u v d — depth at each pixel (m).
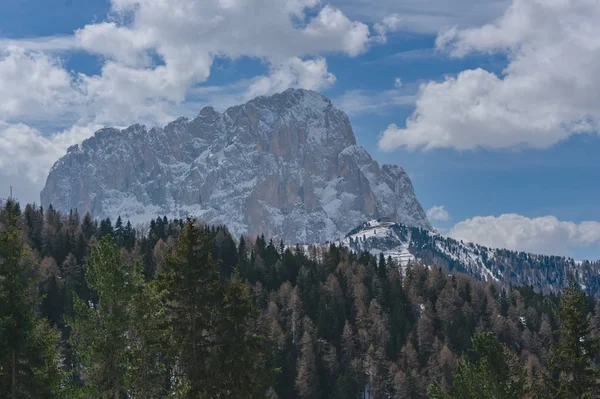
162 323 51.47
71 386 47.12
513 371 58.94
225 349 51.75
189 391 49.91
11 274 44.69
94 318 51.88
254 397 52.97
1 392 44.25
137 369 52.00
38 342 44.78
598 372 54.06
